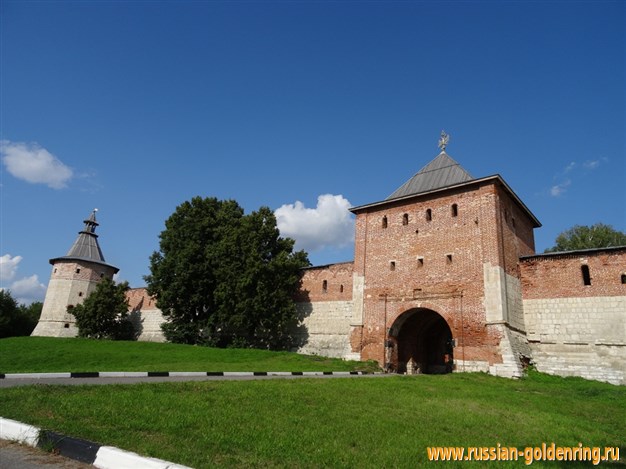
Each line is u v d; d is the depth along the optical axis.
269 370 22.20
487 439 9.58
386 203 31.86
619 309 24.83
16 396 10.17
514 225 29.92
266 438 7.99
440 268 28.27
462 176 30.33
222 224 42.41
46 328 51.00
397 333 30.02
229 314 36.97
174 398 10.79
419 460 7.55
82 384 12.54
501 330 24.83
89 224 57.03
